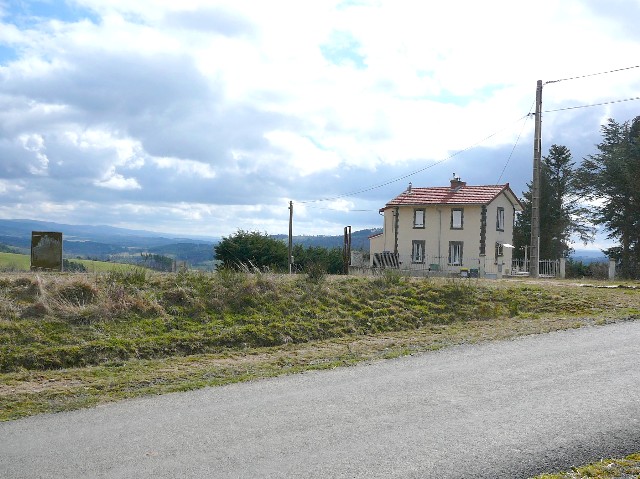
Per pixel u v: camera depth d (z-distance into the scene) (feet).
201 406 25.86
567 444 20.03
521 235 221.46
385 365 33.22
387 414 23.73
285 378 30.89
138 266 61.46
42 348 40.68
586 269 136.15
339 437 21.22
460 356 34.91
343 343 44.93
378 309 55.11
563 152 225.35
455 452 19.52
